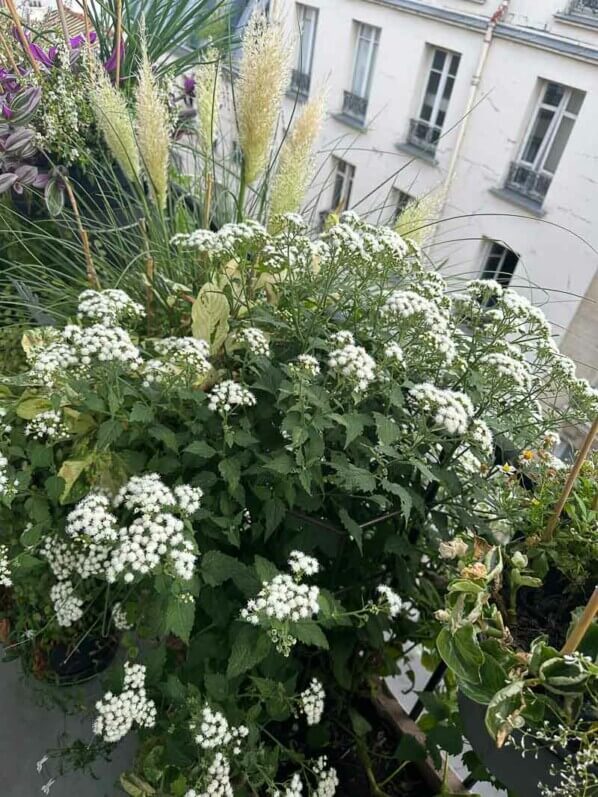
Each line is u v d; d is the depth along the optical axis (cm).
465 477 115
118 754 130
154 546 86
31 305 146
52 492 108
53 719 134
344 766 122
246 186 165
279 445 112
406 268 125
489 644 83
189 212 185
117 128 146
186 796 86
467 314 119
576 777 73
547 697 77
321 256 121
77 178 182
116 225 171
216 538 106
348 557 121
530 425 115
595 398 110
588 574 99
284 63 135
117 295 118
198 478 102
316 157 159
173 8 212
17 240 162
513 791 82
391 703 133
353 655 129
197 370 107
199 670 105
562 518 109
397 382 106
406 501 91
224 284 136
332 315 123
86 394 100
